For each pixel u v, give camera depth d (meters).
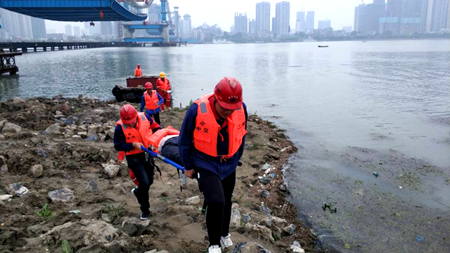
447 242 5.48
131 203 5.48
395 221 6.11
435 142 11.18
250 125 12.64
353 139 11.59
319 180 7.90
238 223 5.04
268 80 32.31
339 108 17.84
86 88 29.08
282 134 12.01
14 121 10.58
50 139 8.66
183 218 4.90
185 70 45.75
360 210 6.49
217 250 3.44
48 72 44.38
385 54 83.12
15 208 4.82
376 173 8.30
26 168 6.40
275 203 6.63
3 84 32.22
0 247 3.57
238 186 7.03
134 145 4.43
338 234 5.64
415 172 8.47
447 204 6.80
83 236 3.73
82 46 179.88
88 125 10.90
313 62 58.78
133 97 20.03
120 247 3.68
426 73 36.69
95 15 92.12
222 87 3.04
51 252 3.54
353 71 40.47
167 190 6.23
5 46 96.06
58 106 13.67
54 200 5.25
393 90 24.34
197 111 3.22
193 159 3.41
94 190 5.85
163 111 13.98
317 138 11.75
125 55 97.25
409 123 14.10
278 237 5.11
